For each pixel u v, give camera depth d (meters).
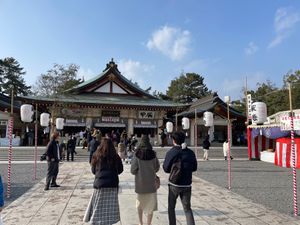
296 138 19.70
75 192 9.90
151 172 5.87
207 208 7.96
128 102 36.44
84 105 34.97
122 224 6.37
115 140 28.33
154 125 37.81
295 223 6.68
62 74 34.31
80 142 33.09
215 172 16.44
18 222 6.52
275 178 14.32
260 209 7.92
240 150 31.52
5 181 12.56
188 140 40.22
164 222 6.56
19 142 32.19
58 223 6.44
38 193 9.72
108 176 5.23
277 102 46.88
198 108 44.19
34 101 32.62
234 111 41.12
